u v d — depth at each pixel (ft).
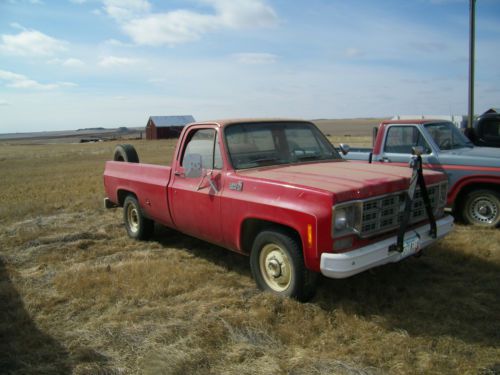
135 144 176.65
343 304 13.39
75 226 26.08
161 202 19.03
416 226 14.43
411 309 13.15
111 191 23.72
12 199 39.04
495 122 29.07
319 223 11.85
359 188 12.33
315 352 10.89
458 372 9.87
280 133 17.26
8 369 10.73
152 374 10.14
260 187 13.88
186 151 17.78
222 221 15.37
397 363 10.23
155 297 14.71
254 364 10.48
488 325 12.04
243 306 13.62
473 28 36.60
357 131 293.23
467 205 22.59
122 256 19.57
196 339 11.55
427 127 24.11
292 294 13.37
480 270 16.19
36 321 13.35
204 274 16.65
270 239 13.76
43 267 18.52
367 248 12.30
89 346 11.60
